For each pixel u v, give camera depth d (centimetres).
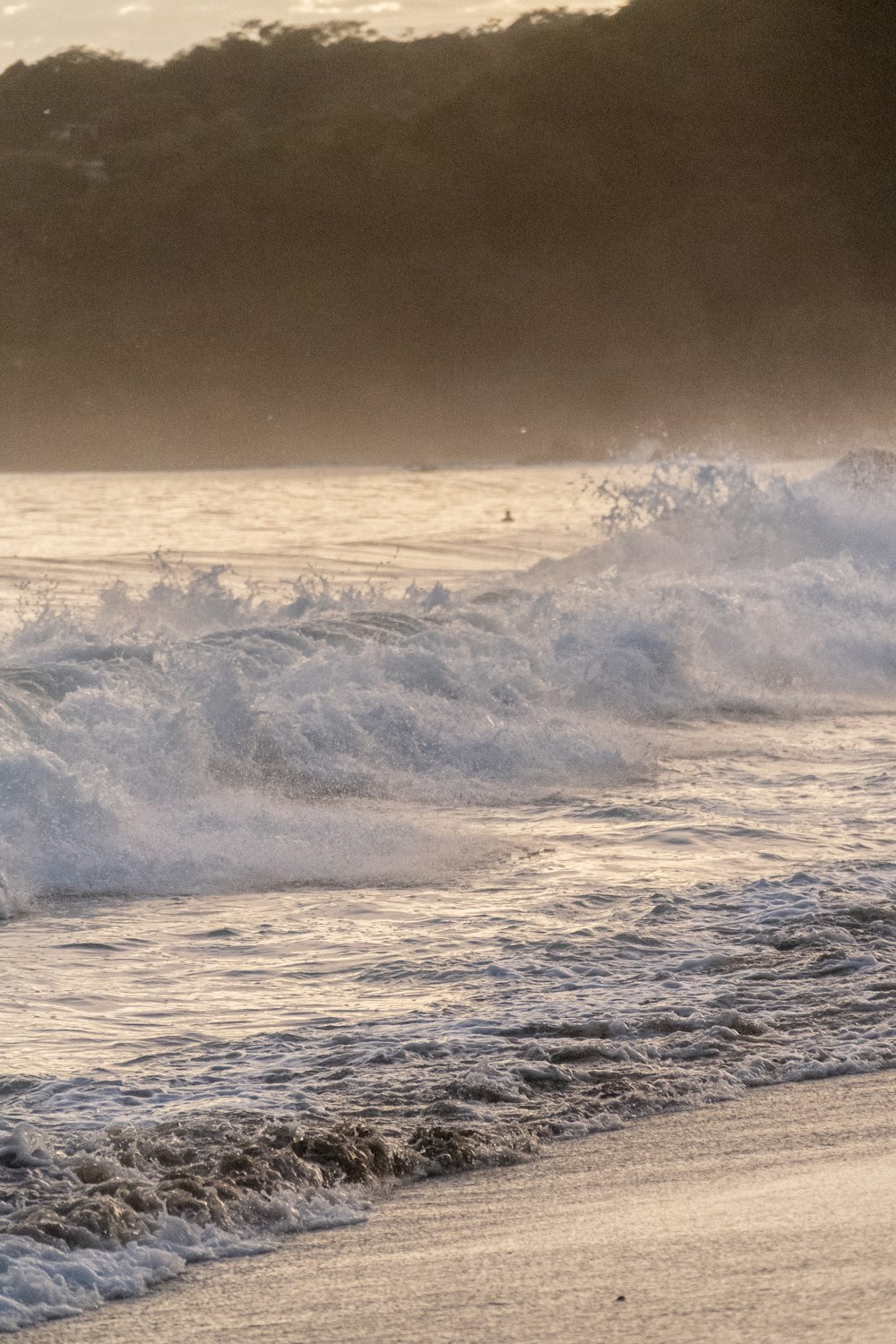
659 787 3956
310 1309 1267
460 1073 1856
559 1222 1442
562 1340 1190
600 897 2809
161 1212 1436
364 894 2873
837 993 2169
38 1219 1399
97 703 3884
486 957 2417
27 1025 2091
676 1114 1744
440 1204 1502
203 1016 2138
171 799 3544
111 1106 1758
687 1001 2141
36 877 2939
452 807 3722
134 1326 1243
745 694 5422
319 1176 1541
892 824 3453
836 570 7050
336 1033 2030
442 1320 1236
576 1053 1930
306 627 5241
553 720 4606
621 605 5928
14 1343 1213
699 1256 1336
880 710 5328
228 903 2819
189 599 6200
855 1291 1249
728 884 2848
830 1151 1617
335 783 3884
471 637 5306
